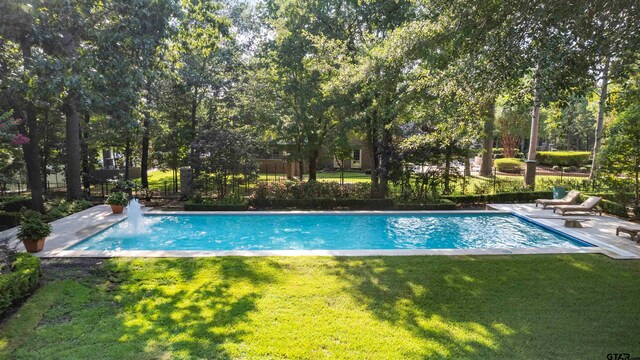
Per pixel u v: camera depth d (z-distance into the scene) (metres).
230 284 5.81
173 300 5.22
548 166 31.41
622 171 12.05
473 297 5.33
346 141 16.39
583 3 4.81
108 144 18.03
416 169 15.11
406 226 11.96
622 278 6.09
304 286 5.73
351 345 4.05
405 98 8.74
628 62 5.07
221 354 3.88
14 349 4.00
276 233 11.17
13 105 10.29
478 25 5.96
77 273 6.29
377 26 14.60
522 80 6.51
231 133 14.39
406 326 4.47
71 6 7.84
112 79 8.27
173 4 8.65
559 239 10.01
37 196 11.38
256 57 17.98
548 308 4.97
